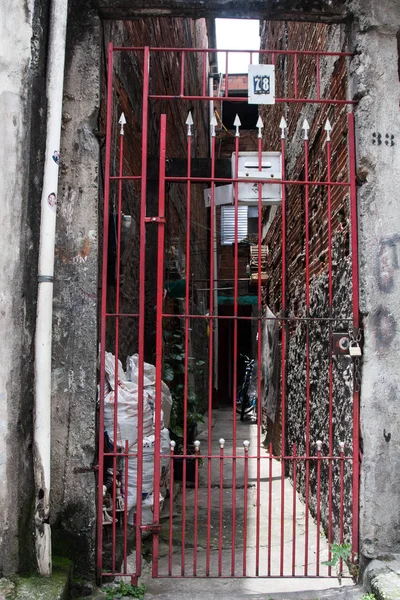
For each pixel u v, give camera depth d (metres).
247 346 17.66
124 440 3.36
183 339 7.04
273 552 3.76
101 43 3.30
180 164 5.86
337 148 4.10
